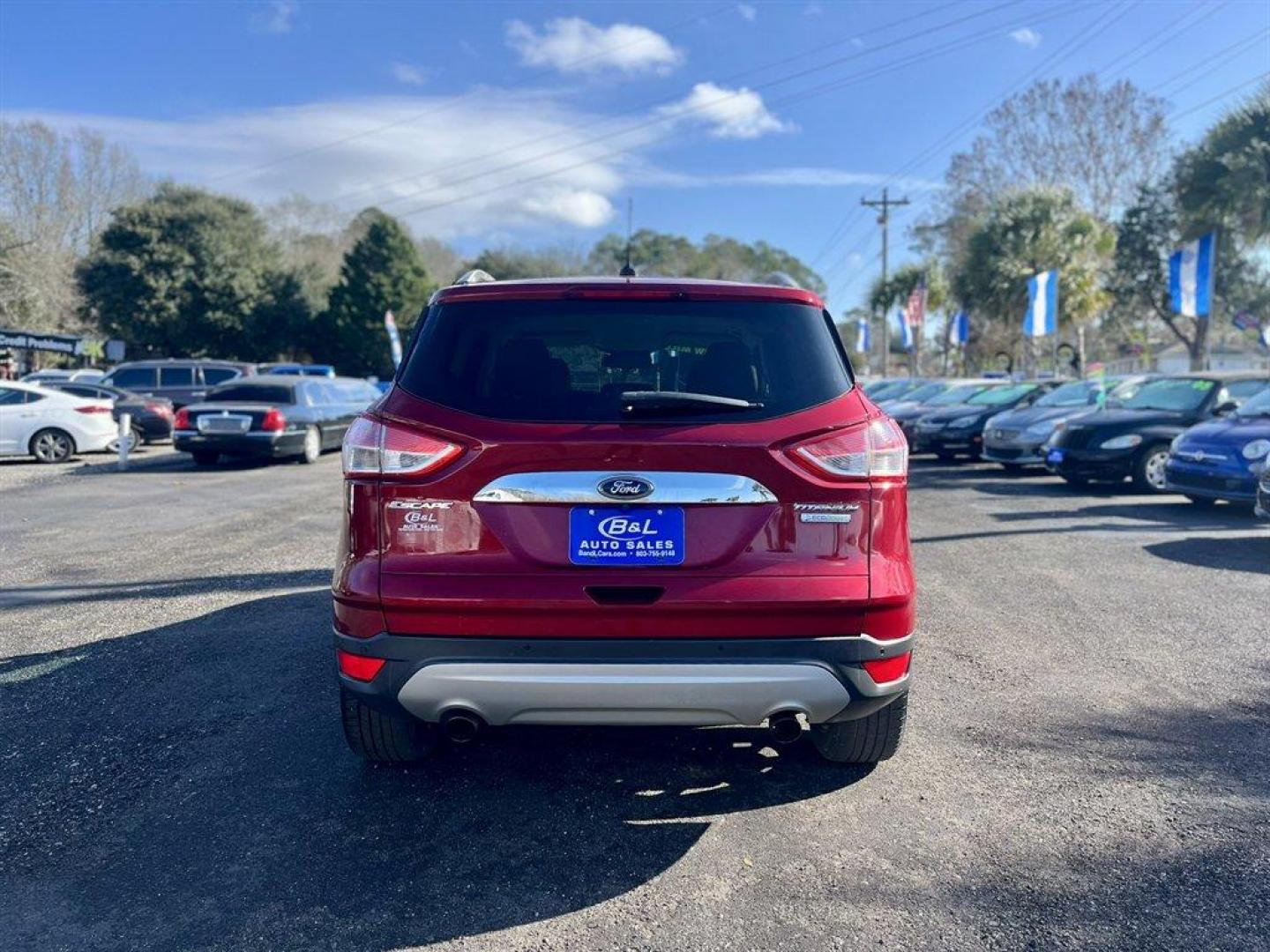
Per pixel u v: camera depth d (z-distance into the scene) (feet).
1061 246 104.01
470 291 10.56
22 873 9.91
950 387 69.05
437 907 9.28
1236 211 73.72
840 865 10.05
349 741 11.83
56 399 54.49
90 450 55.26
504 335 10.37
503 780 12.15
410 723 11.65
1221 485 31.22
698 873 9.91
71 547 27.66
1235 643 17.87
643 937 8.78
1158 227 131.75
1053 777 12.14
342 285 167.94
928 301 157.48
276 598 21.29
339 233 211.61
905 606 10.02
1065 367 123.24
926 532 30.30
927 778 12.14
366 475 9.90
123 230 157.48
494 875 9.86
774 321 10.56
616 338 10.38
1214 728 13.73
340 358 169.17
